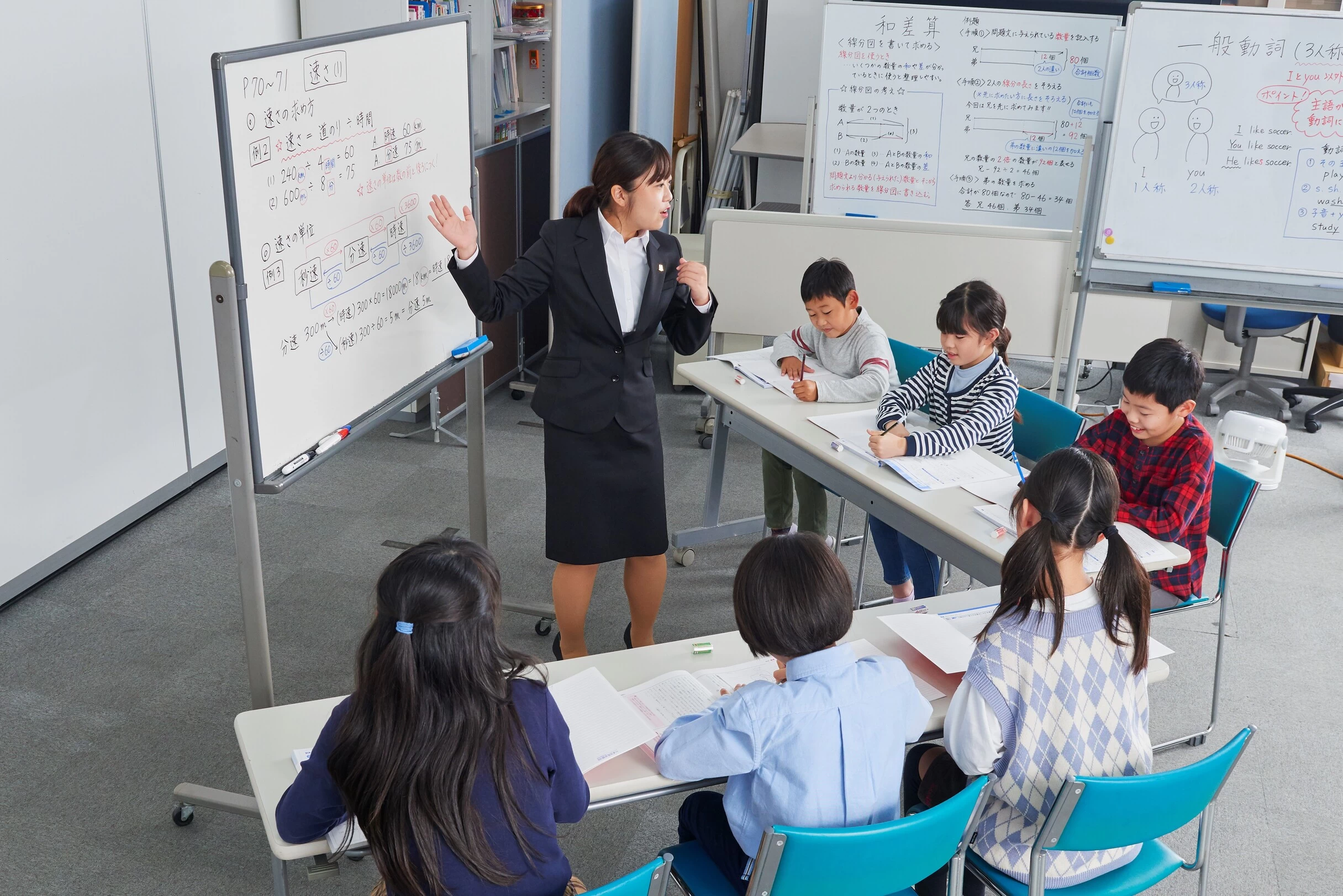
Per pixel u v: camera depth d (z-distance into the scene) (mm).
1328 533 3939
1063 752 1647
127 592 3295
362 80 2350
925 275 4078
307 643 3076
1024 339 4105
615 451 2707
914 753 2041
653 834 2438
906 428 2877
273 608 3240
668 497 4090
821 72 4363
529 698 1420
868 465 2730
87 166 3193
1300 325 4977
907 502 2533
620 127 5547
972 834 1679
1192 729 2840
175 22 3471
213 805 2361
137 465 3605
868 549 3787
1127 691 1693
